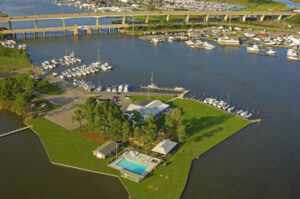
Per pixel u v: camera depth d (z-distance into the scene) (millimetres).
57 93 197125
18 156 132875
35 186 115875
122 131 137375
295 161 137375
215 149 141875
